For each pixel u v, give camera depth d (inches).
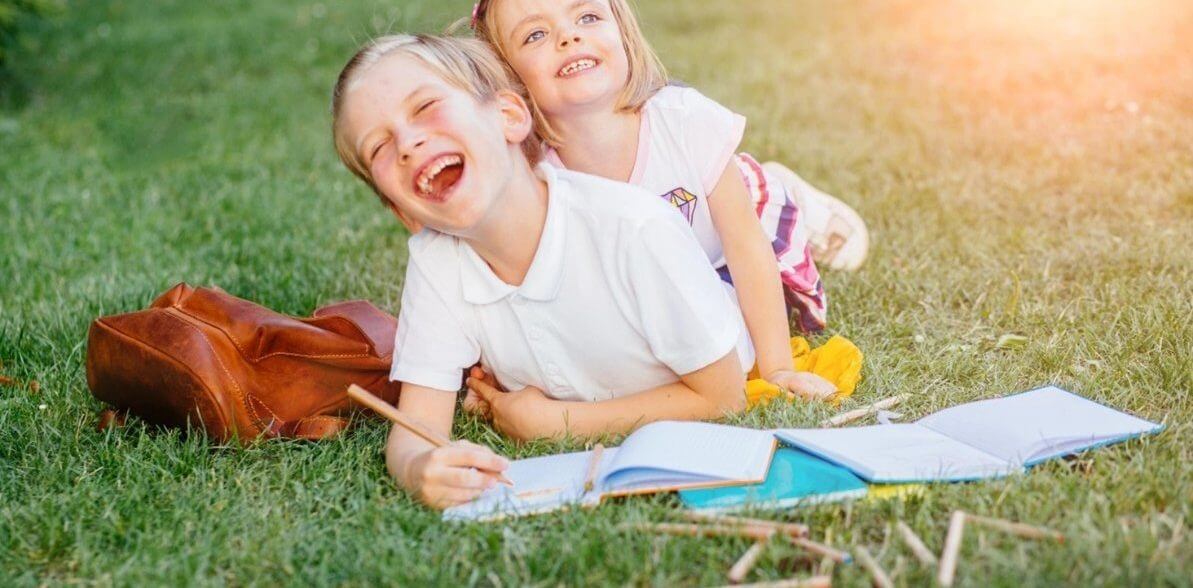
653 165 112.4
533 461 95.7
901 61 253.8
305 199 195.9
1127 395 101.5
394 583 77.7
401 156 92.5
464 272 99.9
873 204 165.6
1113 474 85.9
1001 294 129.0
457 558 81.1
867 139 200.2
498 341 102.3
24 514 91.8
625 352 101.3
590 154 112.3
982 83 227.1
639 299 97.3
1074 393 100.4
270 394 104.8
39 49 355.6
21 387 120.0
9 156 243.8
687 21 330.3
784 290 124.0
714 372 100.0
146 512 90.7
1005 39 255.3
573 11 107.1
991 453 90.9
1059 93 213.2
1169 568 73.5
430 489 88.8
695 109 112.0
